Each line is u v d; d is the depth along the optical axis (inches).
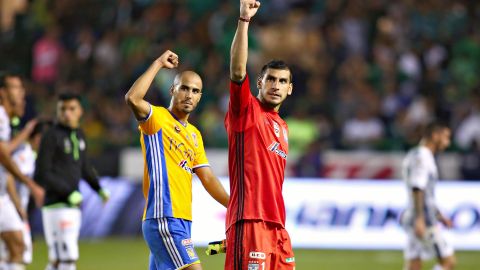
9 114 1133.7
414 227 1254.9
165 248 892.0
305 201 2073.1
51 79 2684.5
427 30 2807.6
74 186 1144.8
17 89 1125.1
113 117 2448.3
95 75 2657.5
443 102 2539.4
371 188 2086.6
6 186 1109.7
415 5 2856.8
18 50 2753.4
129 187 2154.3
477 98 2488.9
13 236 1118.4
